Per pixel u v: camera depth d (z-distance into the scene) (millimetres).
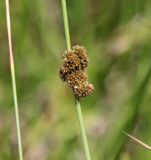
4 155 439
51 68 478
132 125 405
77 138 451
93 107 466
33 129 460
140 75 439
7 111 466
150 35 474
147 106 430
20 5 470
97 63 473
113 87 478
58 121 459
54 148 453
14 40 471
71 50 276
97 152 424
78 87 271
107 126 451
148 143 427
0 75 474
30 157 451
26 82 475
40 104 471
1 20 464
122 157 423
